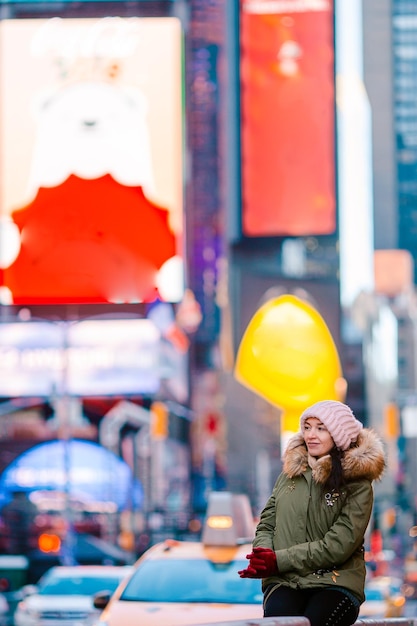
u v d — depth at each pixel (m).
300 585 9.00
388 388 184.25
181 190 131.25
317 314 139.62
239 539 19.12
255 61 135.88
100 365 129.88
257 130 136.25
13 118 133.75
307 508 9.12
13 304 129.50
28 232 130.25
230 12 136.12
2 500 127.12
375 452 9.11
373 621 11.33
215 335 152.75
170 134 132.38
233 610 15.65
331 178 135.75
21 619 28.34
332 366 140.62
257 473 140.38
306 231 137.50
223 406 143.75
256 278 139.62
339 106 136.00
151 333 129.62
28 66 134.50
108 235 129.75
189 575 16.88
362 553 9.25
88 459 124.94
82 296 129.25
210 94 154.50
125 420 124.81
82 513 100.38
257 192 137.25
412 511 123.19
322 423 9.14
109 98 133.50
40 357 131.12
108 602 18.22
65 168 131.62
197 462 142.88
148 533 87.31
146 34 134.88
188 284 146.25
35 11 136.00
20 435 129.38
